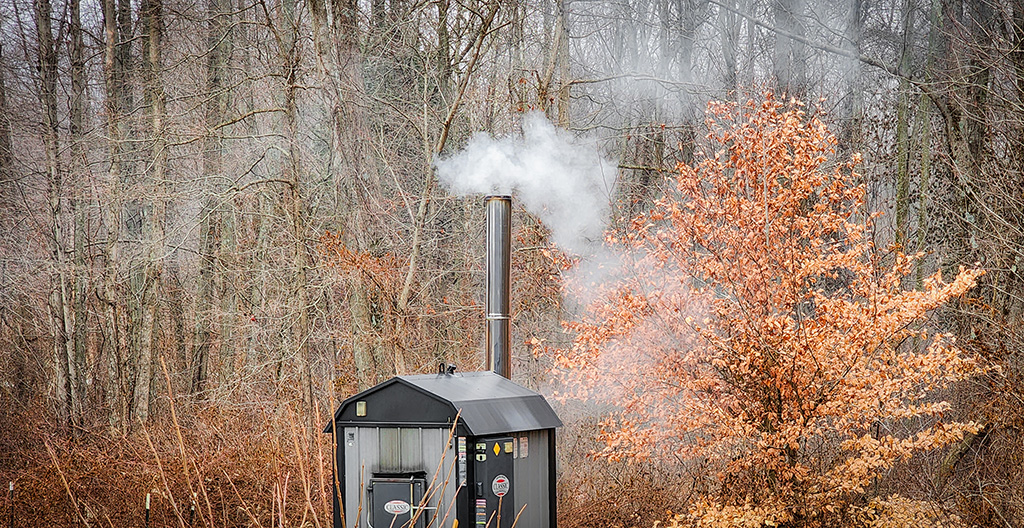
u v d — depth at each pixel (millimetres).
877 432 19422
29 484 21344
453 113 24188
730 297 18422
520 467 14000
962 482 18594
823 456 18797
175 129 27219
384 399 13875
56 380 28969
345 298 25469
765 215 17172
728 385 18375
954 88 21188
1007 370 18453
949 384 19031
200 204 27062
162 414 28125
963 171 21172
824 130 17703
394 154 27750
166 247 28750
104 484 21375
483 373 15930
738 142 17828
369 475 13867
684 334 18078
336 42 24469
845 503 17766
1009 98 21500
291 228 26219
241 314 27109
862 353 17422
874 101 28625
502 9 27469
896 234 22328
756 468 18266
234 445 22906
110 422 28609
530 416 14305
